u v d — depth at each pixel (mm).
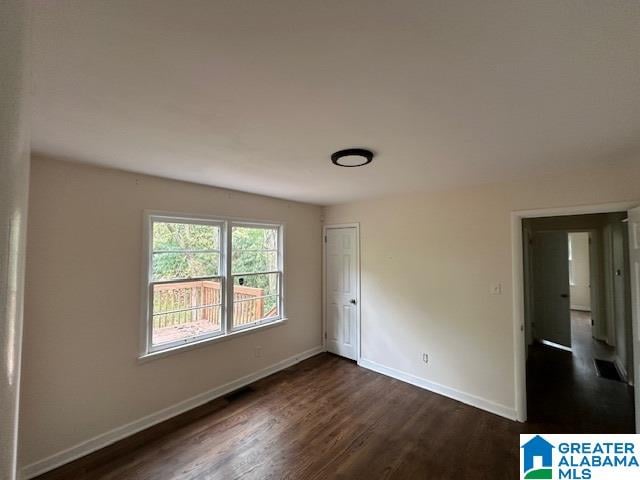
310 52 1032
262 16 874
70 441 2252
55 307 2213
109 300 2479
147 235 2713
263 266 3857
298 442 2441
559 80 1202
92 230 2398
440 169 2523
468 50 1022
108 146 1955
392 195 3736
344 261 4371
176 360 2891
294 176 2775
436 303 3355
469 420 2758
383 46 1002
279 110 1470
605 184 2400
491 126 1656
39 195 2154
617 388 3361
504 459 2240
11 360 512
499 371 2889
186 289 3051
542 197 2697
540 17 874
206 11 853
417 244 3537
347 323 4328
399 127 1672
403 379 3611
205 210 3156
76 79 1187
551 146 1963
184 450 2346
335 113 1504
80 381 2314
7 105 447
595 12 850
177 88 1266
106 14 855
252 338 3607
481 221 3053
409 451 2334
